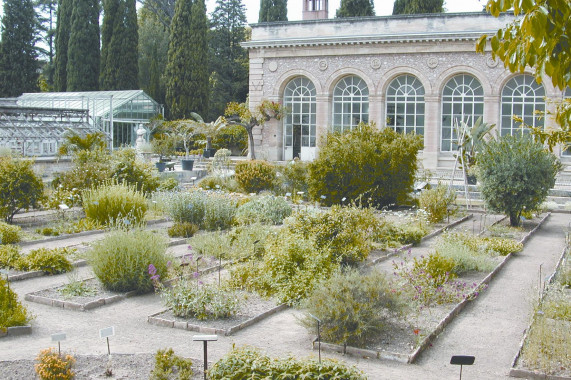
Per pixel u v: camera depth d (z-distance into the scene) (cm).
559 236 1598
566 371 643
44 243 1312
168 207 1555
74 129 2672
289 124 3516
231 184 2264
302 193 2080
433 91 3138
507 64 527
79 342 725
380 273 805
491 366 671
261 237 1232
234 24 5669
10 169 1510
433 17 3155
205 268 1083
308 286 906
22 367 622
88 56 4597
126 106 3728
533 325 748
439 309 867
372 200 1944
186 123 3844
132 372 611
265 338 751
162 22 5988
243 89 5512
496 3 495
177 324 791
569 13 453
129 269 934
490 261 1163
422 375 640
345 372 562
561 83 494
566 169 2920
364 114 3334
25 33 4797
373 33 3284
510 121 3031
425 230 1519
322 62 3366
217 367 575
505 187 1653
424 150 3177
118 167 1812
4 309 765
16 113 2497
